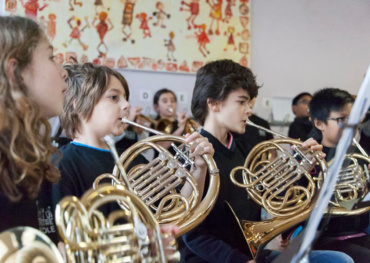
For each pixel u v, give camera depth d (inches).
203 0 182.4
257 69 196.1
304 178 93.0
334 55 212.5
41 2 152.6
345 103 103.0
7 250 36.9
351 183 88.0
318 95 106.8
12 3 147.3
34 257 37.4
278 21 200.4
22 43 46.3
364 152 90.0
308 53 206.8
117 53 166.7
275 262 54.6
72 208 45.4
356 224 92.1
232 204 83.0
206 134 85.7
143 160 77.9
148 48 172.4
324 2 210.4
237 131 86.7
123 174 50.4
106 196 46.6
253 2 195.0
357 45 217.8
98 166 69.4
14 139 43.8
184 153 72.0
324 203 45.3
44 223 56.4
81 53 160.1
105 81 70.9
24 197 45.7
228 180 83.0
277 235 76.5
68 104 71.4
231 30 188.1
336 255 79.7
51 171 49.4
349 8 215.9
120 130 72.5
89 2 161.5
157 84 175.0
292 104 191.8
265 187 81.8
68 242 42.8
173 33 176.7
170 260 50.6
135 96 171.0
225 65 88.0
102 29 163.6
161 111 168.7
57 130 89.9
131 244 44.9
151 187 68.5
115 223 63.1
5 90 44.8
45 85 48.2
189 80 181.0
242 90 86.3
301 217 76.6
